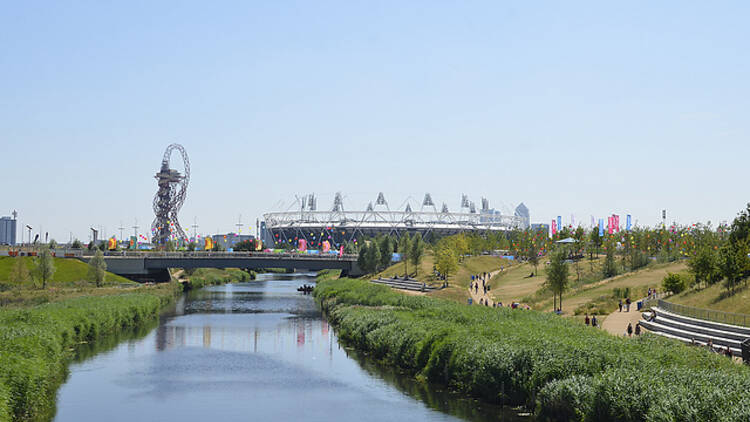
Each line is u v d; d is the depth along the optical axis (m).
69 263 173.62
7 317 73.81
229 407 55.56
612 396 40.72
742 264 87.44
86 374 68.44
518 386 51.56
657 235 186.75
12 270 145.50
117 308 102.44
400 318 82.00
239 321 114.12
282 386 63.19
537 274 164.00
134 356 78.88
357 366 72.88
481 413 51.22
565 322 72.31
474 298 135.75
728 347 59.22
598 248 191.88
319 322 113.06
